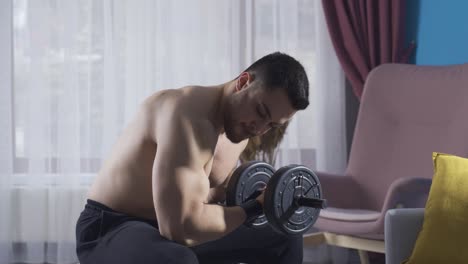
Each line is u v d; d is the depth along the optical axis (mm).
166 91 1782
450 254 1959
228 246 1942
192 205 1594
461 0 3457
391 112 3238
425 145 3092
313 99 3748
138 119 1792
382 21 3633
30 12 3455
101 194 1848
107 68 3510
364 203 3168
